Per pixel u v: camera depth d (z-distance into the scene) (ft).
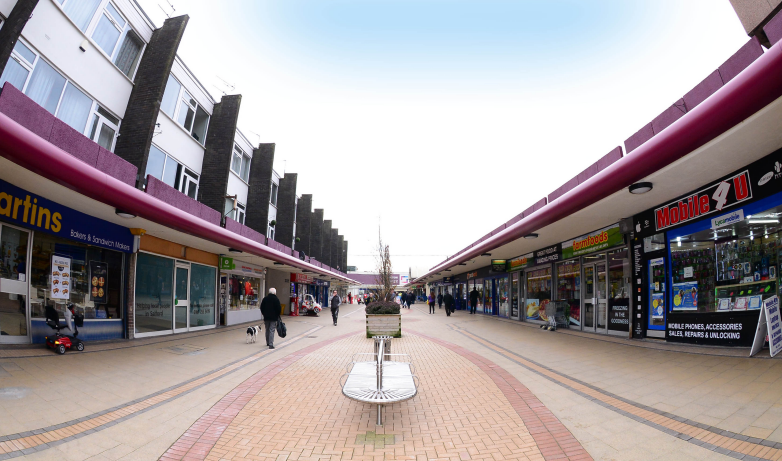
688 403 15.71
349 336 44.42
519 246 54.13
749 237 23.31
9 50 22.66
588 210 32.32
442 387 20.74
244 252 52.95
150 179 35.17
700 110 17.08
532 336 41.04
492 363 26.58
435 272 116.06
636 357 25.52
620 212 33.01
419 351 32.63
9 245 25.88
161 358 27.96
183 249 46.42
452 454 12.74
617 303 37.65
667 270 29.86
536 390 19.45
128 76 37.68
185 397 18.65
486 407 17.25
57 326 27.89
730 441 12.11
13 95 20.54
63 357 25.00
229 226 51.26
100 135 34.73
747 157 21.89
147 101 36.91
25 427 13.69
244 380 22.16
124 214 29.07
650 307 32.09
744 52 18.47
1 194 23.82
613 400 17.13
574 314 46.70
